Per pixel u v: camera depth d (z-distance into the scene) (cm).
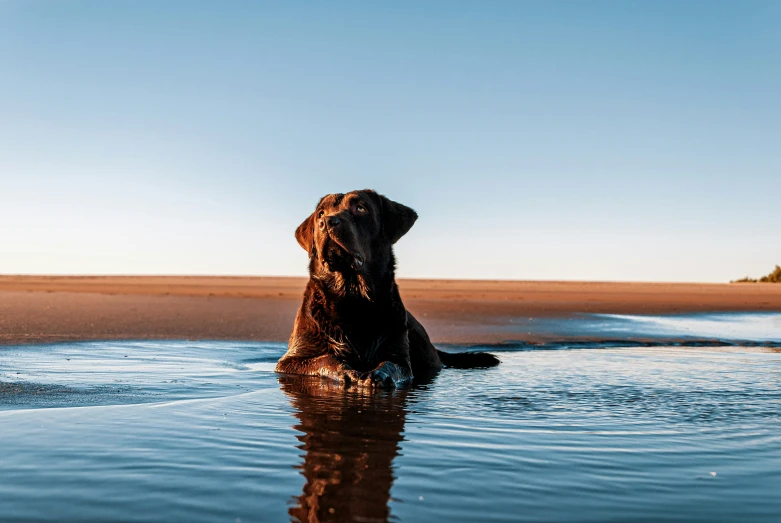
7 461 308
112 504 251
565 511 251
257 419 419
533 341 1141
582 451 344
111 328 1141
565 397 536
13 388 520
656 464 320
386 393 564
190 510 246
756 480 295
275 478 285
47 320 1224
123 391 524
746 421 432
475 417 440
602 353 973
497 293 3466
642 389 583
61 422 397
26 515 239
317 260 752
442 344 1088
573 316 1778
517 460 323
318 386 606
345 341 725
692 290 4447
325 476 289
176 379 611
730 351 1007
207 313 1576
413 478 289
